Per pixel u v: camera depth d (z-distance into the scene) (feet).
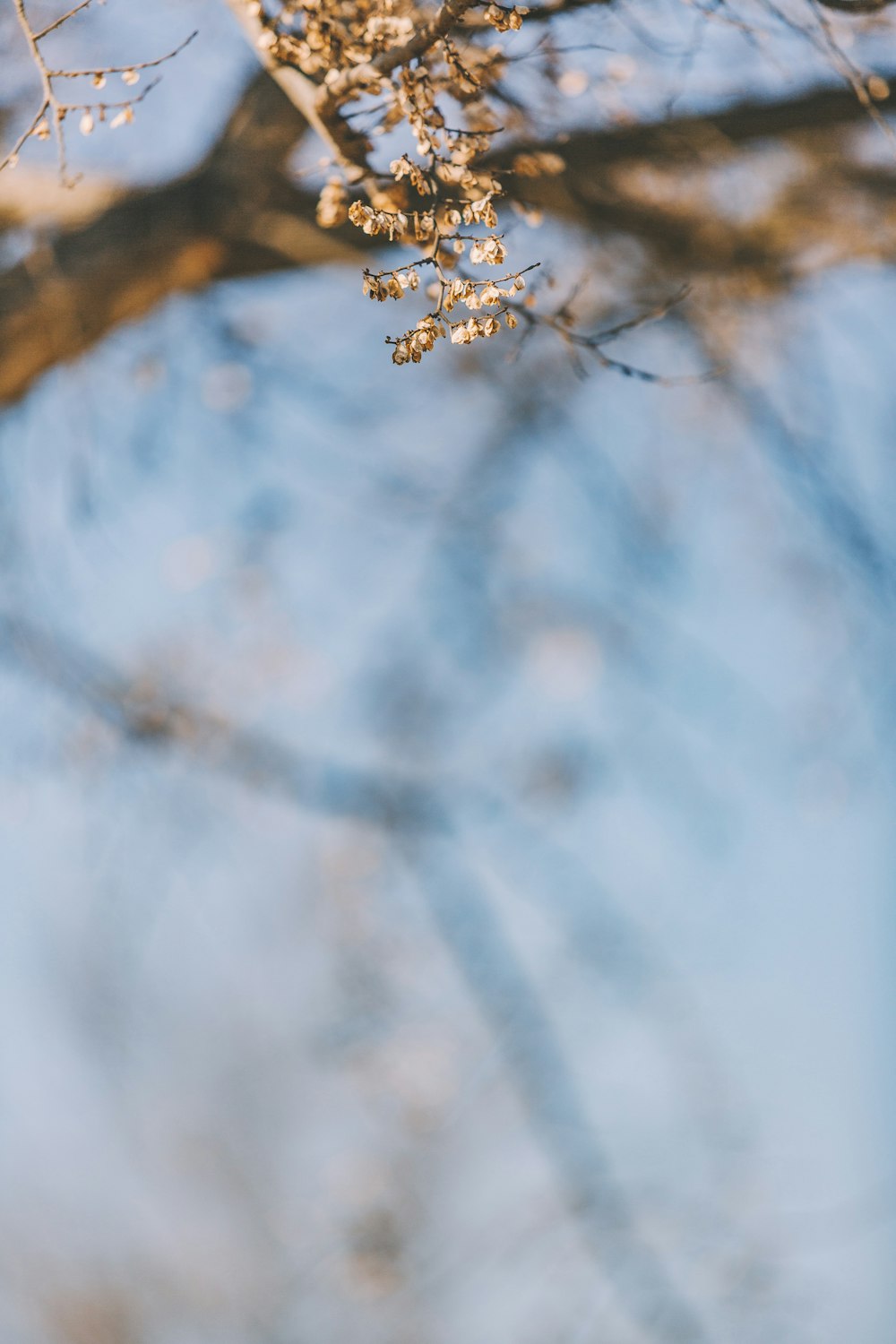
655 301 12.48
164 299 11.58
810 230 12.00
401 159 5.91
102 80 6.73
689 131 9.86
